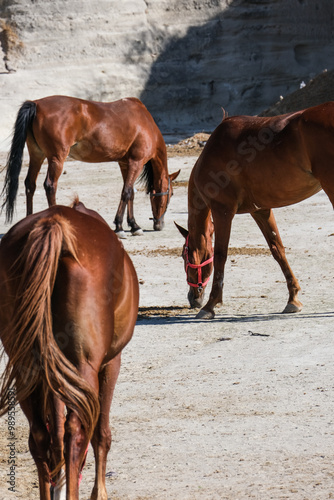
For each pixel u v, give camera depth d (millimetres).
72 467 4109
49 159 18078
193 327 10570
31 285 4316
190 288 11719
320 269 14055
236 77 49844
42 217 4836
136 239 18469
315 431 6430
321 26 50219
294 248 16203
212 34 49250
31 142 18406
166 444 6359
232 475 5621
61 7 47500
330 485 5316
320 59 50625
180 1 49156
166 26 49062
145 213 22688
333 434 6336
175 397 7594
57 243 4469
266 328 10227
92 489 5250
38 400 4504
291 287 11102
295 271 14039
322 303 11500
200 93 49562
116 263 4883
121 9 48344
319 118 9727
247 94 50094
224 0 49250
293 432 6445
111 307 4727
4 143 44000
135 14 48625
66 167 32625
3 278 4691
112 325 4734
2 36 47281
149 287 13445
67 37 47688
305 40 50344
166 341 9898
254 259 15391
